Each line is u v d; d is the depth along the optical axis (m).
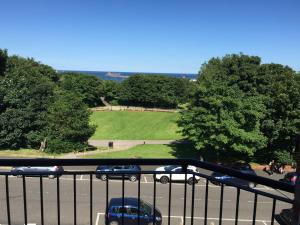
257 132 39.34
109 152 46.88
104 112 86.88
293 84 42.09
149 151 47.34
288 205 22.05
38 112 49.56
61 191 23.98
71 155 45.62
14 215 18.92
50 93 51.34
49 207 20.64
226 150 41.56
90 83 98.06
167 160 4.21
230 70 51.44
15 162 3.89
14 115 48.53
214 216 20.11
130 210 7.64
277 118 41.53
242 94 42.34
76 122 46.75
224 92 39.31
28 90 49.97
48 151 47.25
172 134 62.97
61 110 46.94
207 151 44.88
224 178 5.05
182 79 101.44
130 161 4.05
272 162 39.62
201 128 39.56
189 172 4.39
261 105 40.41
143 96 99.44
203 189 25.47
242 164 38.69
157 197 23.42
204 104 40.09
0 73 60.41
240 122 39.12
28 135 48.53
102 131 66.31
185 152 46.50
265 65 49.66
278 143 42.16
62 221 18.59
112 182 26.91
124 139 59.12
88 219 19.17
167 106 101.38
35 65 94.25
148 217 7.68
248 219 19.97
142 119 78.62
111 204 7.65
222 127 38.31
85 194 23.56
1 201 21.28
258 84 48.06
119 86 105.00
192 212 4.60
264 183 3.61
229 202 22.53
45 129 48.38
